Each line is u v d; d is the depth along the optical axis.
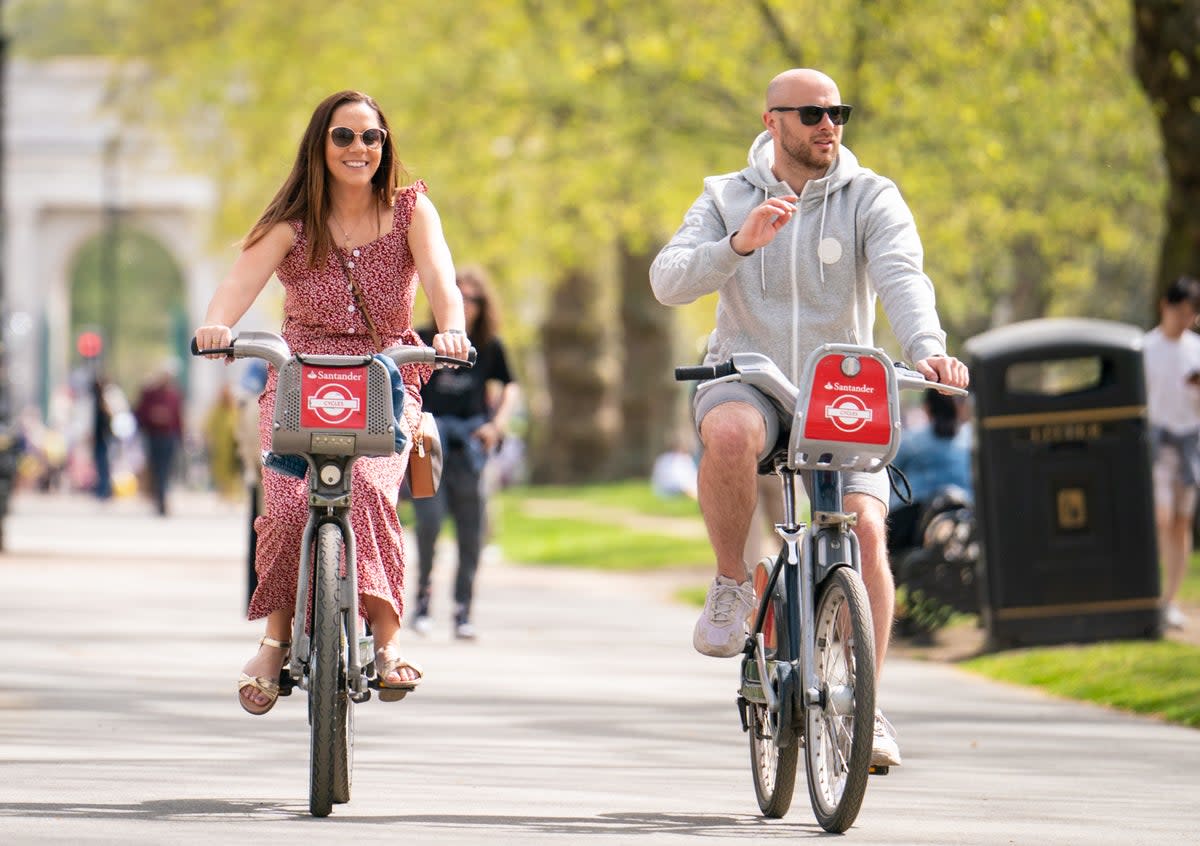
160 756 22.92
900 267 18.94
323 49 94.62
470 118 84.19
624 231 98.88
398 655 19.33
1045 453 37.06
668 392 132.38
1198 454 39.38
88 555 64.94
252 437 34.56
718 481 18.62
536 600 51.34
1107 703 30.27
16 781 20.67
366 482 19.14
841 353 18.16
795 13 69.50
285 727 25.84
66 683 30.23
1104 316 101.12
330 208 19.61
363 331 19.78
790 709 18.56
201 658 34.53
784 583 18.86
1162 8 52.78
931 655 37.91
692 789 21.45
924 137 70.19
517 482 160.75
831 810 18.28
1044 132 70.62
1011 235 77.88
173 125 109.38
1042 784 22.27
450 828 18.25
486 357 39.44
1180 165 53.66
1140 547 37.06
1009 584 37.00
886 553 18.92
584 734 26.03
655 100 74.56
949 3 63.41
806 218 19.31
